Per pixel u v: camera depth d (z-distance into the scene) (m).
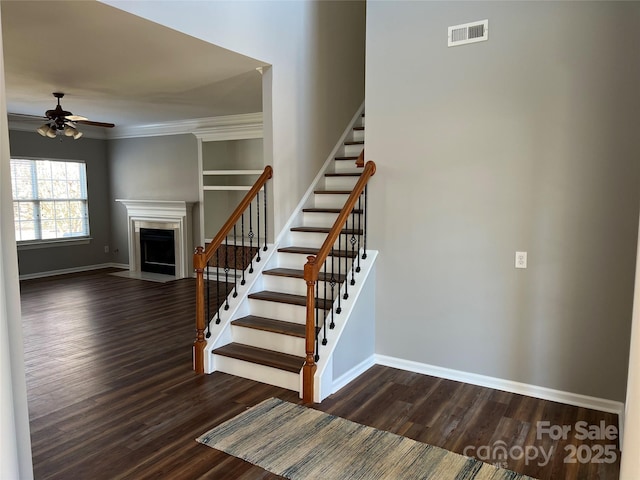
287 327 3.64
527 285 3.22
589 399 3.07
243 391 3.32
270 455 2.52
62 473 2.35
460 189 3.41
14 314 1.61
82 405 3.10
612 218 2.93
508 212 3.25
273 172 4.21
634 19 2.79
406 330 3.71
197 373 3.65
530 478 2.32
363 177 3.62
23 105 5.92
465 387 3.40
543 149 3.10
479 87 3.28
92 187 8.39
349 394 3.27
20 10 2.79
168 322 5.06
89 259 8.44
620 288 2.94
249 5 3.75
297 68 4.39
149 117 6.88
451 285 3.50
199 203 7.47
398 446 2.60
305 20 4.46
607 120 2.90
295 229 4.43
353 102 5.36
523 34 3.11
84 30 3.11
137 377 3.57
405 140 3.60
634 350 1.64
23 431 1.67
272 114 4.12
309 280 3.08
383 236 3.76
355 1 5.30
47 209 7.82
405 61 3.55
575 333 3.09
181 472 2.37
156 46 3.47
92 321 5.10
